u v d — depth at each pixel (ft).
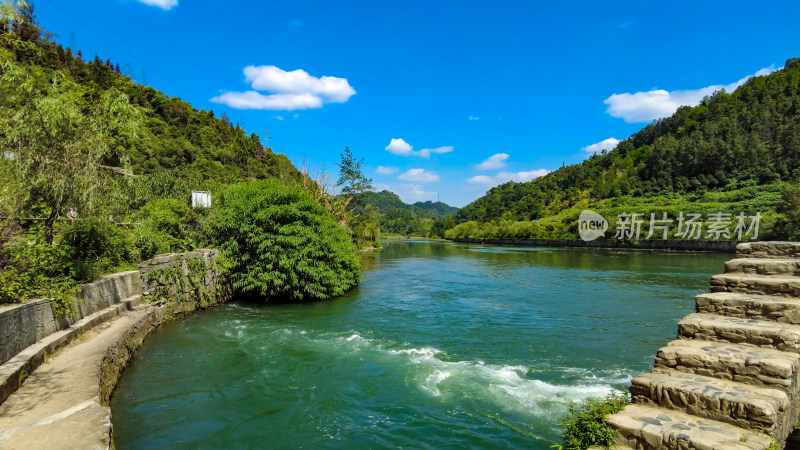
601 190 334.03
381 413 23.27
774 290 21.26
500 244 272.51
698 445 13.15
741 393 15.08
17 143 27.89
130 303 37.86
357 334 40.09
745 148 278.05
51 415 16.72
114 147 34.65
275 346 35.60
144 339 34.83
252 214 55.36
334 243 61.41
